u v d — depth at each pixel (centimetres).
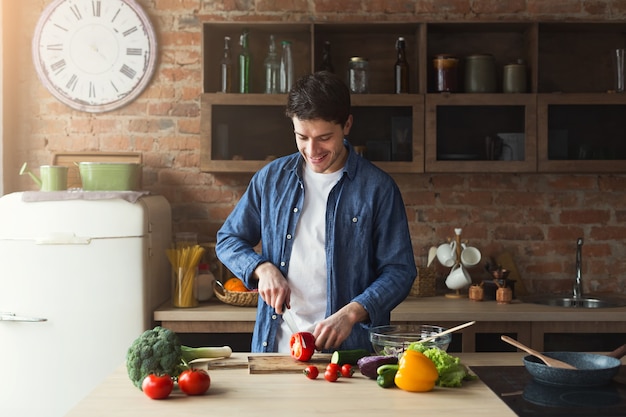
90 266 358
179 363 203
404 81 403
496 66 426
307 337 222
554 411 172
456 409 176
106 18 423
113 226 358
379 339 218
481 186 428
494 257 424
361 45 427
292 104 233
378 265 259
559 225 427
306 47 425
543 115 392
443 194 428
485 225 428
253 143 399
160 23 426
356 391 192
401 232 256
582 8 425
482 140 395
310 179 262
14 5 425
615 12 425
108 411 175
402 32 422
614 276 429
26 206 360
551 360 200
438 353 198
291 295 258
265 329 259
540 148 392
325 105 229
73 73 423
